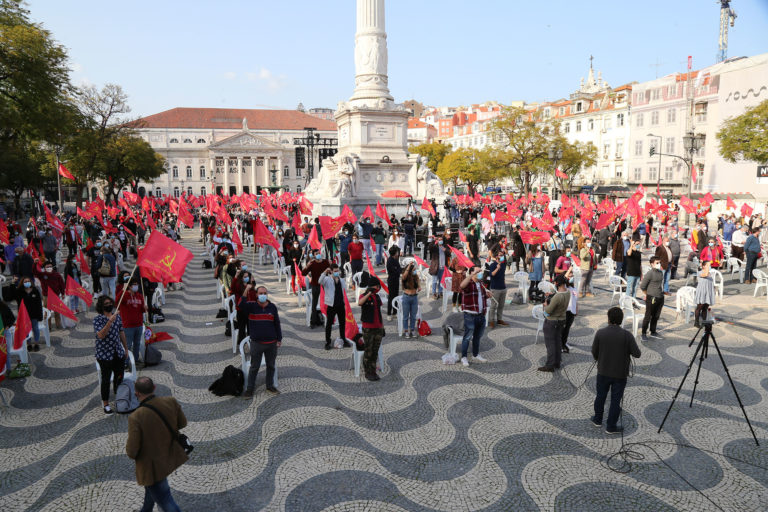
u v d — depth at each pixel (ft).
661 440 21.75
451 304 45.06
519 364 30.50
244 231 93.35
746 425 22.97
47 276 38.09
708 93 167.84
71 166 151.23
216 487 18.53
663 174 188.24
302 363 30.66
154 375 28.78
